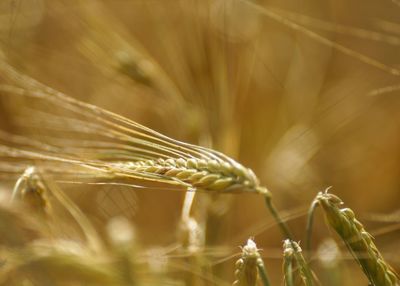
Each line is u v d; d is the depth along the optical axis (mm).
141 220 836
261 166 884
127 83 838
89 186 811
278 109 931
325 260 712
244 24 896
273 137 908
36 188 625
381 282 582
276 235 844
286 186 879
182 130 802
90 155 646
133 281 656
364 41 1038
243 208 856
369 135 996
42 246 643
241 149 891
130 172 584
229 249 710
